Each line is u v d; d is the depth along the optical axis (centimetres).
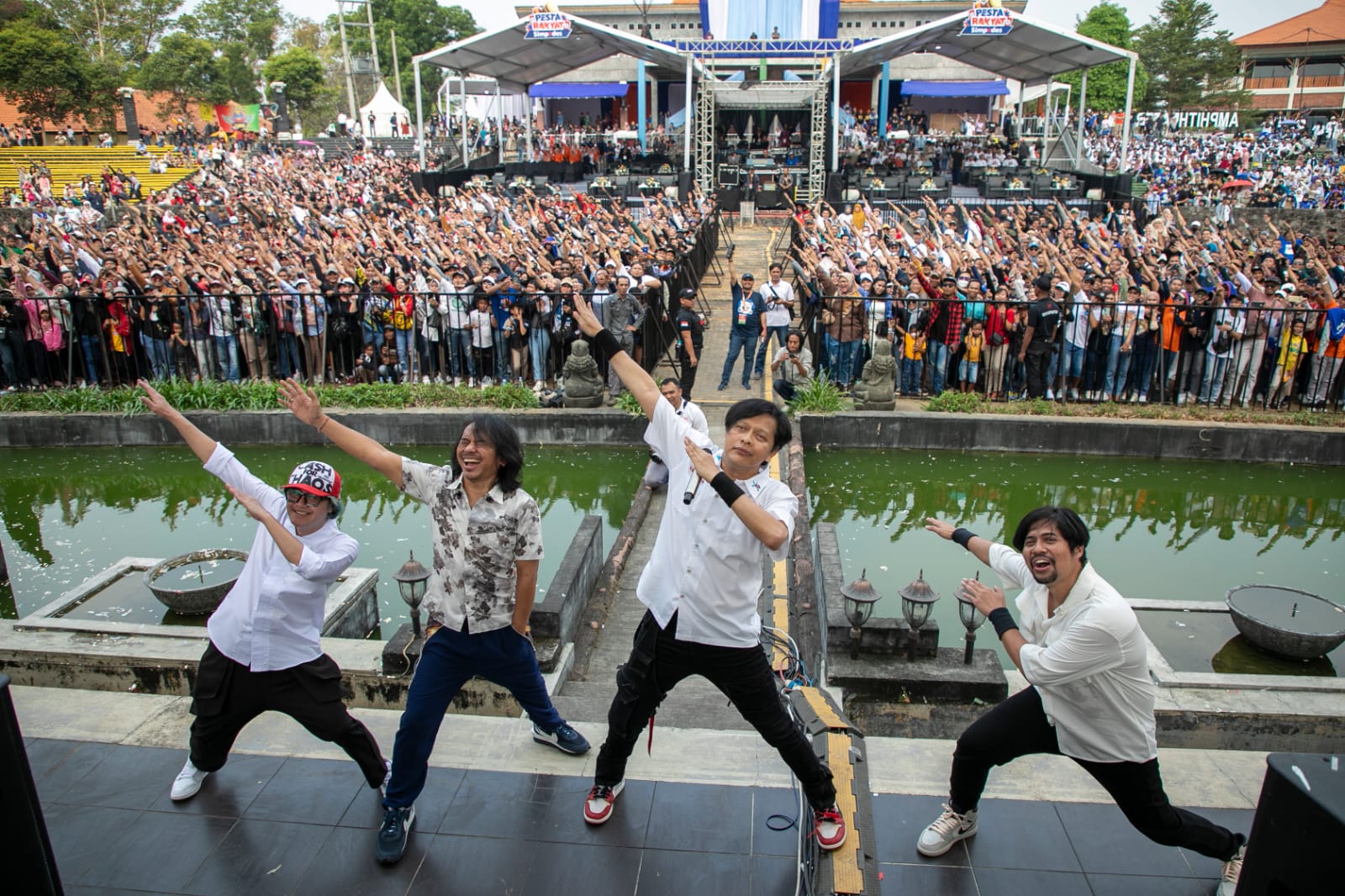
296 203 2423
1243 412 1105
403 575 489
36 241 1792
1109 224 2162
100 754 394
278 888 315
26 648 510
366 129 4766
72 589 697
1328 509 953
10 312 1155
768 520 272
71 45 4262
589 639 614
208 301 1167
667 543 308
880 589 757
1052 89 3369
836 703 357
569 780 373
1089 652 282
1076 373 1142
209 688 337
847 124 3409
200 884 317
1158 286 1191
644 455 1070
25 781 210
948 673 489
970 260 1453
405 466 334
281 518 349
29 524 921
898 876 324
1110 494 989
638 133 3725
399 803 327
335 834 342
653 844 335
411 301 1164
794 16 3909
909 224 2108
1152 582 782
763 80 3119
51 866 219
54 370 1211
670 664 308
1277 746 471
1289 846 184
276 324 1191
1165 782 390
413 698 328
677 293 1350
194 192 2698
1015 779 383
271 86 4919
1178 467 1048
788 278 1736
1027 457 1079
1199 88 5531
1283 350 1102
